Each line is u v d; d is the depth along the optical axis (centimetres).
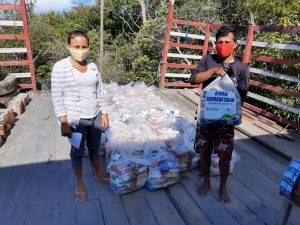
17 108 487
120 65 1236
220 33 237
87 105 251
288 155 381
